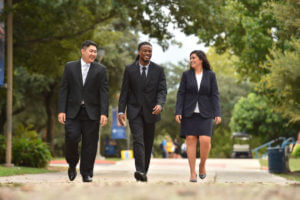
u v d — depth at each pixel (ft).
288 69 56.85
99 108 31.60
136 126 32.68
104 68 31.71
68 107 31.30
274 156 64.34
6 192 13.82
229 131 232.73
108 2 67.56
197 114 34.83
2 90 80.69
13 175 49.19
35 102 148.46
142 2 70.18
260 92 71.72
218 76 241.55
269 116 167.84
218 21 72.95
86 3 63.82
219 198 11.98
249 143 217.77
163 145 178.09
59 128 175.63
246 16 79.20
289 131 168.25
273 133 171.32
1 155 65.87
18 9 75.20
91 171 31.94
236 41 81.92
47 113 138.62
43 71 84.43
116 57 142.31
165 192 13.52
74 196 12.52
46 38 75.82
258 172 68.44
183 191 13.70
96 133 31.68
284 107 61.36
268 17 72.69
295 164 91.50
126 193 13.38
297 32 62.69
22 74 127.85
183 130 35.19
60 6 64.64
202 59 35.19
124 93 33.40
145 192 13.60
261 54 75.41
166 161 108.68
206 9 68.95
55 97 143.54
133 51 152.76
